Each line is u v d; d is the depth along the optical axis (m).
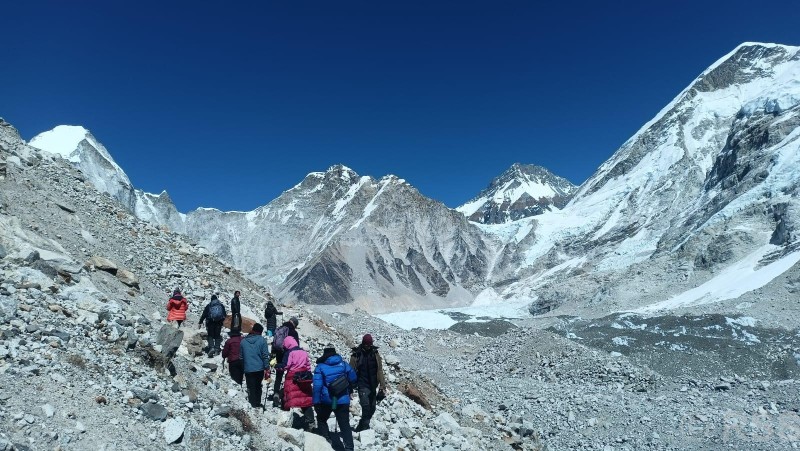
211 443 10.04
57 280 13.98
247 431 11.06
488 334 71.69
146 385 10.80
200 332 15.95
